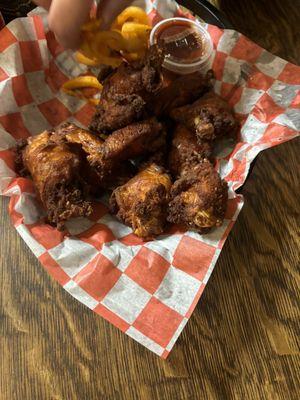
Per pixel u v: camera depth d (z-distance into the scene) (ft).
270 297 0.93
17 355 0.85
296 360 0.87
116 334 0.87
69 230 0.94
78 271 0.89
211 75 1.13
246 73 1.15
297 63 1.29
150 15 1.20
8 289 0.91
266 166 1.09
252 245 0.99
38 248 0.90
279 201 1.05
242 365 0.86
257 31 1.36
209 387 0.83
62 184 0.92
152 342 0.81
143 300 0.85
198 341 0.87
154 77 1.01
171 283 0.88
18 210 0.93
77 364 0.84
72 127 1.06
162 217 0.94
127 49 1.03
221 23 1.16
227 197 0.93
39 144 0.98
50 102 1.17
